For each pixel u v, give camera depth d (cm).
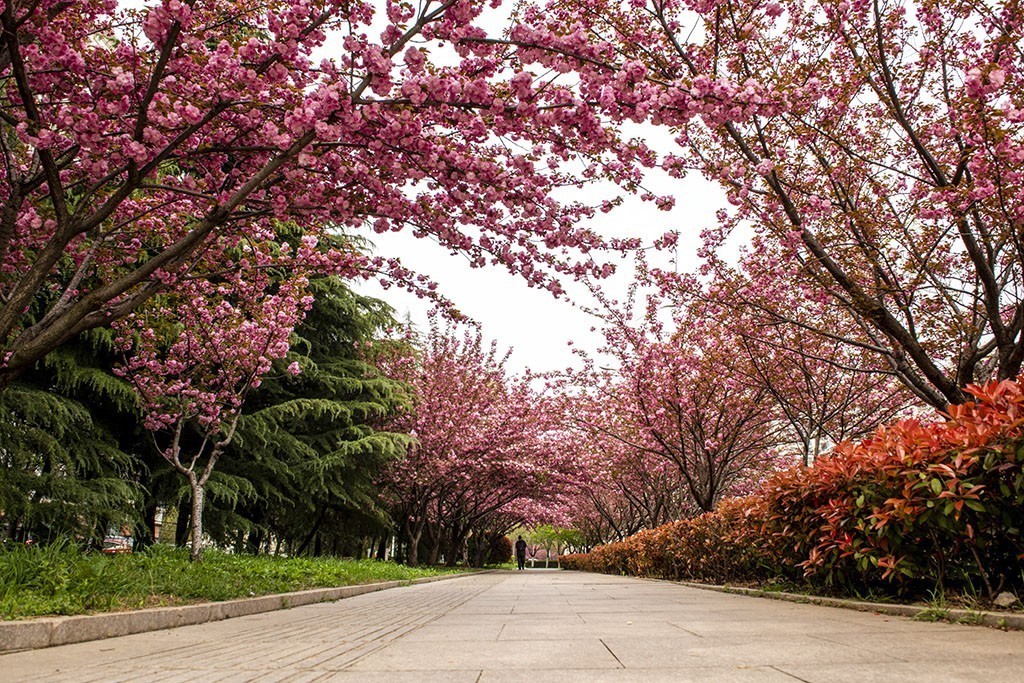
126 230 830
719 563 1177
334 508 2033
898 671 275
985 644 352
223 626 559
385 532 2536
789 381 1514
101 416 1372
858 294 824
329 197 622
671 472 2169
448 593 1100
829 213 820
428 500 2450
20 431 1044
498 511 4056
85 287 1073
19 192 578
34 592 500
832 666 292
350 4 491
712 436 1692
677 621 533
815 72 794
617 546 2447
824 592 730
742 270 1100
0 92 736
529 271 697
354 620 610
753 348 1370
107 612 494
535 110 474
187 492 1346
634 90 460
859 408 1606
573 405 2222
